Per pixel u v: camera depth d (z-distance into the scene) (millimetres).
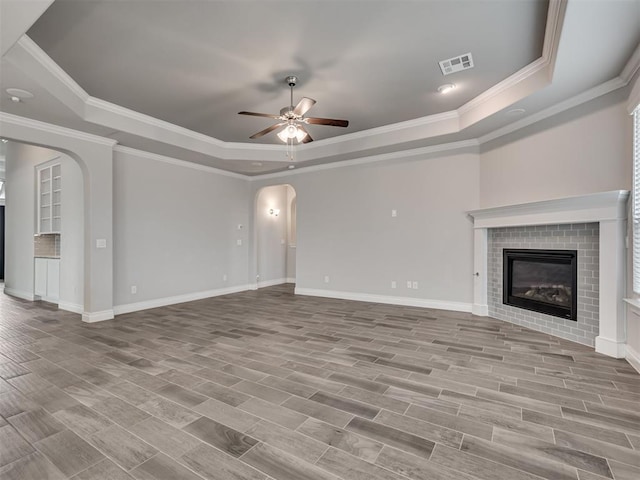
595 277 3391
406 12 2529
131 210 5242
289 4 2432
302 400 2328
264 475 1606
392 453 1764
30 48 2812
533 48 3021
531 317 4109
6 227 6973
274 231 8352
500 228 4582
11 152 6840
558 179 3672
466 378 2680
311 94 3922
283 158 6059
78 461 1704
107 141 4676
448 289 5191
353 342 3613
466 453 1762
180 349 3396
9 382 2617
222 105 4227
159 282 5637
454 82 3648
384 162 5727
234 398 2357
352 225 6090
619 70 2926
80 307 5086
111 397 2371
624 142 3041
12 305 5695
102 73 3406
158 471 1633
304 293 6699
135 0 2363
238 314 4980
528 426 2008
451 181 5117
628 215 2998
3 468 1652
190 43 2906
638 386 2523
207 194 6504
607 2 2078
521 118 4008
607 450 1784
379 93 3912
